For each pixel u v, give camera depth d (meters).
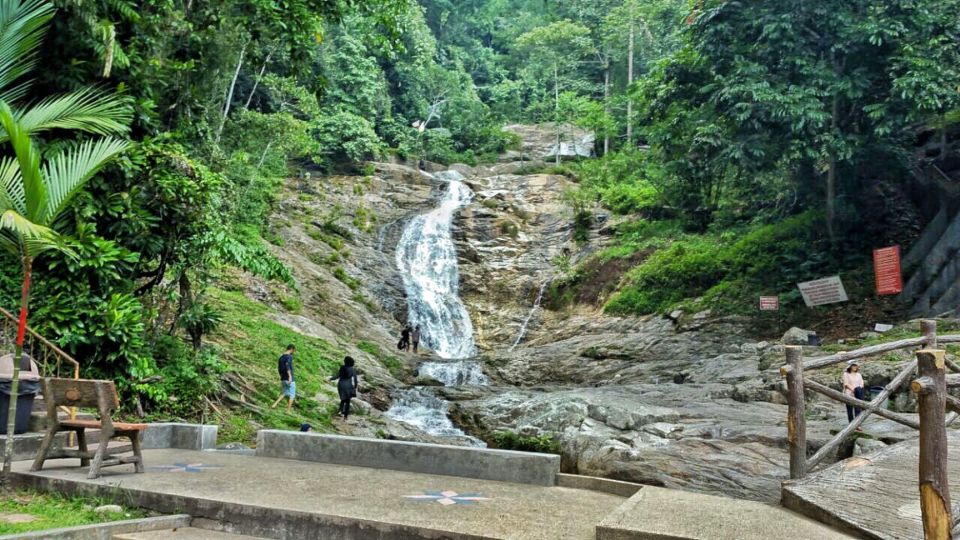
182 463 7.53
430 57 50.88
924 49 18.66
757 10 20.05
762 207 27.50
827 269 21.61
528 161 47.09
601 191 33.84
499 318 28.89
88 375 9.45
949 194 20.62
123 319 9.51
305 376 16.64
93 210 9.76
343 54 42.34
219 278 21.84
